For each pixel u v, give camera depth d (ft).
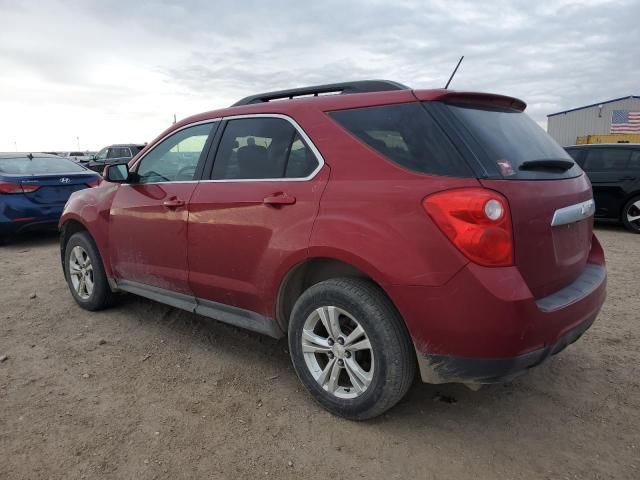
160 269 12.55
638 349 12.39
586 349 12.45
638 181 29.12
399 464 8.24
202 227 11.19
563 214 8.64
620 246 25.13
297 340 9.74
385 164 8.61
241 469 8.16
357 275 9.43
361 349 8.90
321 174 9.34
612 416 9.52
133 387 10.80
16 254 25.30
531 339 7.68
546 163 8.90
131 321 14.71
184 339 13.38
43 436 9.02
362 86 10.02
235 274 10.68
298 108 10.13
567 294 8.70
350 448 8.65
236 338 13.42
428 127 8.40
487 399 10.17
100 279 14.99
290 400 10.19
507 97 9.68
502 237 7.51
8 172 27.53
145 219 12.72
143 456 8.48
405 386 8.64
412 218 7.98
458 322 7.66
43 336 13.69
